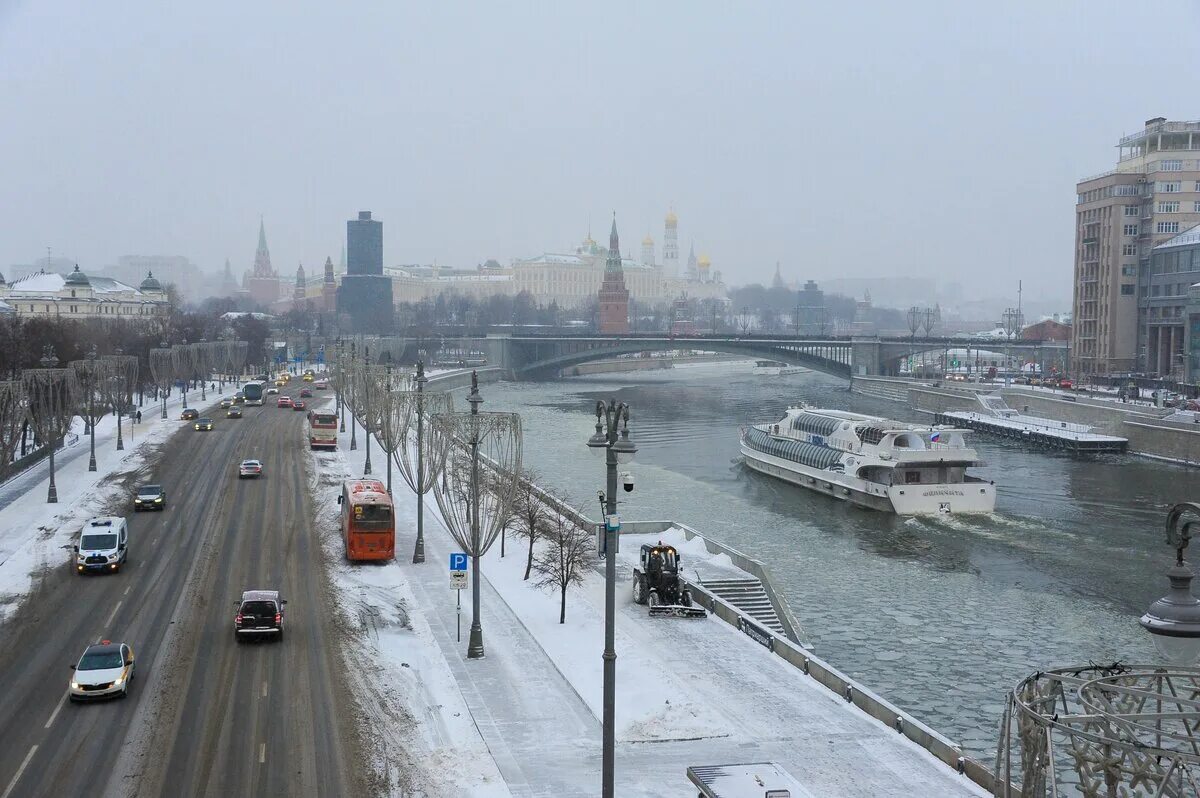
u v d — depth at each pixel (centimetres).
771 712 5184
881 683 6725
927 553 10212
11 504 10219
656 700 5238
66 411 13200
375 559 8081
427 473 11538
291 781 4231
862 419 14062
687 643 6306
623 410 3819
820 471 13538
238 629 6009
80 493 10819
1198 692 2948
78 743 4581
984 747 5722
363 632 6294
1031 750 2706
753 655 6088
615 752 4656
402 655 5928
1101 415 18788
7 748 4528
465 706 5178
